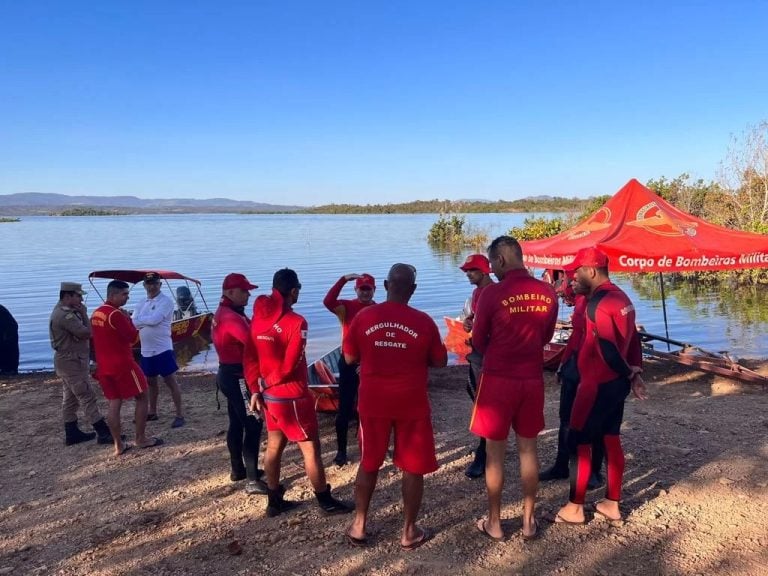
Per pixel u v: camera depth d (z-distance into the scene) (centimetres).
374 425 391
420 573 374
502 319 389
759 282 2036
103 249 4772
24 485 543
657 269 816
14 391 938
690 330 1371
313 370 765
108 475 559
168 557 404
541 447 589
